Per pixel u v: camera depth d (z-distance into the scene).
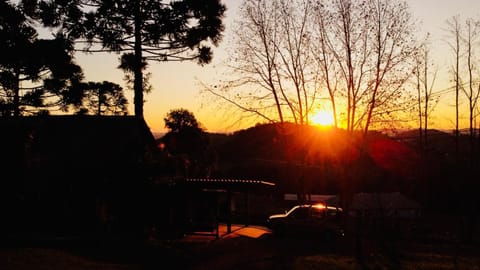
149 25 29.72
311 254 23.08
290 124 35.50
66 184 27.39
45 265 16.84
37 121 29.75
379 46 30.91
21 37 31.08
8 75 31.77
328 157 33.41
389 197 43.16
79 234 25.00
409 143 44.84
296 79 34.56
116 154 28.25
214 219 30.05
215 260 20.97
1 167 25.33
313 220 29.42
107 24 29.86
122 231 26.78
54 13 29.75
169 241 25.72
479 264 21.05
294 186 46.59
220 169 55.94
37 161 27.78
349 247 25.69
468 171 41.62
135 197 26.83
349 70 31.25
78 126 31.09
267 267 19.31
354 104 31.08
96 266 17.59
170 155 29.34
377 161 39.81
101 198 27.25
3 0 30.78
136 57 30.19
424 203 46.53
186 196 28.98
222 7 30.22
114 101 36.28
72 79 33.03
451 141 46.03
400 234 33.19
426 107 31.64
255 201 51.78
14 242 21.50
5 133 25.47
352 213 36.97
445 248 28.69
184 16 29.67
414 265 20.17
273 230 30.36
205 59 30.94
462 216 39.00
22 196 26.61
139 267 18.38
